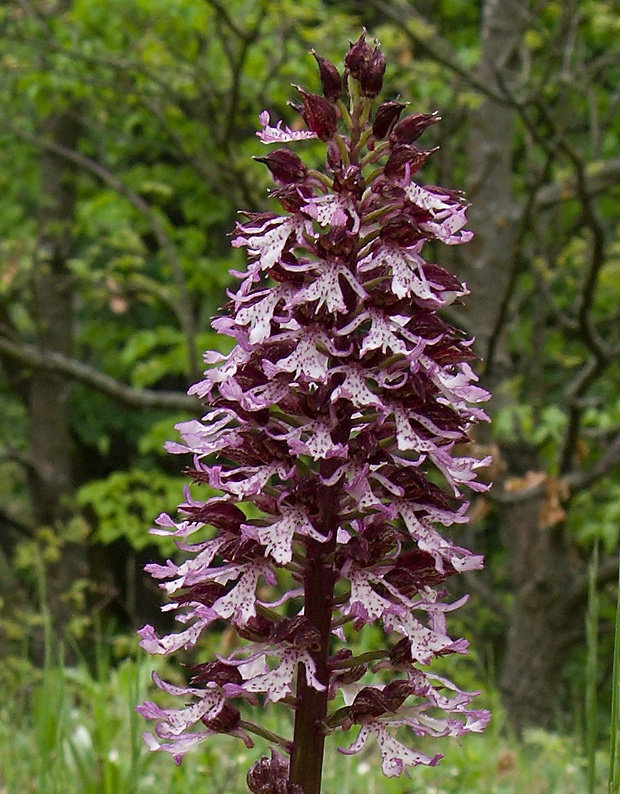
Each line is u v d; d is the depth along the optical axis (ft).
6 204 42.37
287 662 7.13
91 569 47.80
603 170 30.35
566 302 37.58
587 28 32.73
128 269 38.93
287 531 7.07
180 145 30.58
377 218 7.28
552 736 17.24
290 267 7.09
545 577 31.19
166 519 7.52
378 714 7.30
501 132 31.09
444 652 7.19
